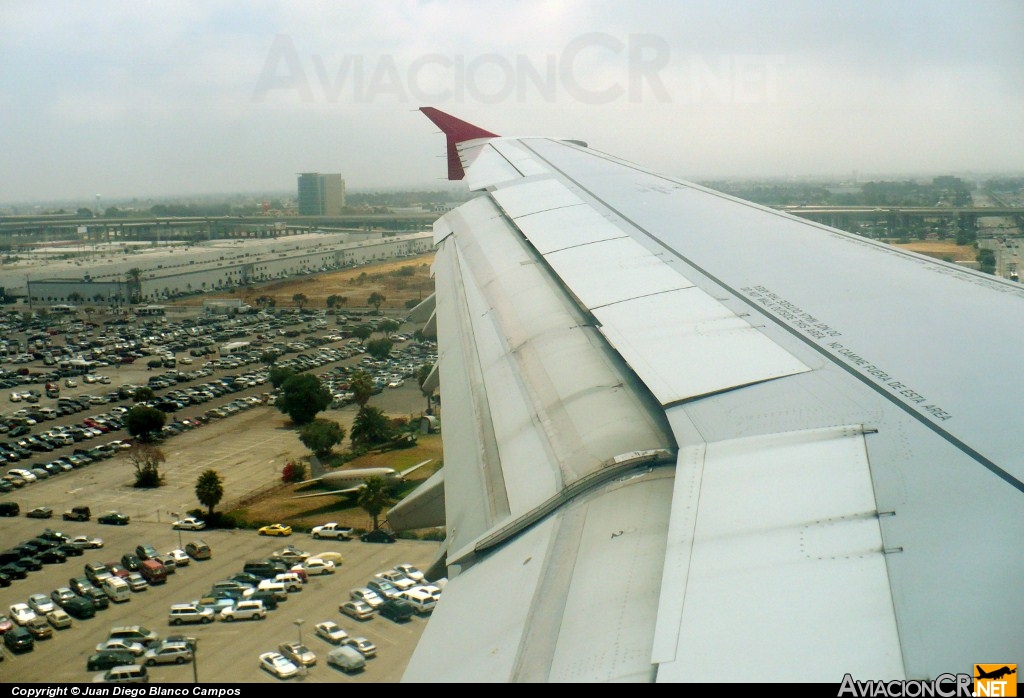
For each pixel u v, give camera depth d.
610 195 17.22
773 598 4.85
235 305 104.19
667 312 10.12
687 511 5.81
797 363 8.23
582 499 6.98
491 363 10.99
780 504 5.73
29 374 71.62
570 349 10.34
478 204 18.97
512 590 6.05
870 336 8.88
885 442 6.42
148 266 137.88
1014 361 8.02
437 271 16.22
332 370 68.94
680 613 4.83
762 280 11.18
